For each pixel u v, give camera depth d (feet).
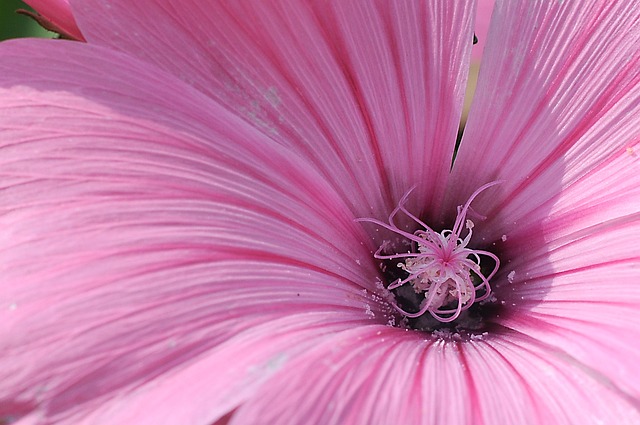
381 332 0.47
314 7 0.48
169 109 0.46
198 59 0.47
